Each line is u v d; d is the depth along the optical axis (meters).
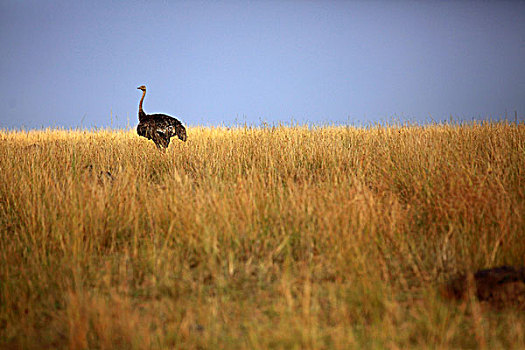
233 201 24.27
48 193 26.80
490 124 42.97
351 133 47.09
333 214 21.94
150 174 38.69
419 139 37.75
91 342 14.03
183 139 46.41
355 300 16.03
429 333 13.74
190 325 14.98
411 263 19.81
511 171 29.16
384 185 28.23
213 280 18.88
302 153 39.94
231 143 42.66
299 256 20.91
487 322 14.79
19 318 15.98
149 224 24.61
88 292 17.09
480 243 19.56
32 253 21.11
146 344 13.22
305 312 14.46
